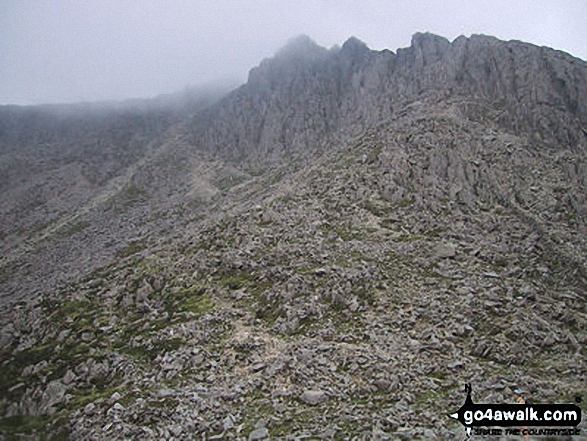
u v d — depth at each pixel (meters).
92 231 147.75
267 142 184.12
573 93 106.62
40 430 44.00
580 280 62.16
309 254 67.81
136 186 179.75
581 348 46.41
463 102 108.31
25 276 123.50
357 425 33.47
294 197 90.00
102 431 38.72
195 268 75.44
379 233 72.31
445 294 54.91
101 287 82.38
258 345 48.88
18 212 175.00
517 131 99.69
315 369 42.22
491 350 44.41
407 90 146.88
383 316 51.41
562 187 82.38
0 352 69.75
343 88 186.12
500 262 63.62
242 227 82.94
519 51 119.00
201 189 158.25
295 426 34.31
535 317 49.94
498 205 79.31
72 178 197.50
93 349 59.91
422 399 37.06
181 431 35.94
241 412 37.75
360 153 100.56
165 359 49.75
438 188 81.69
